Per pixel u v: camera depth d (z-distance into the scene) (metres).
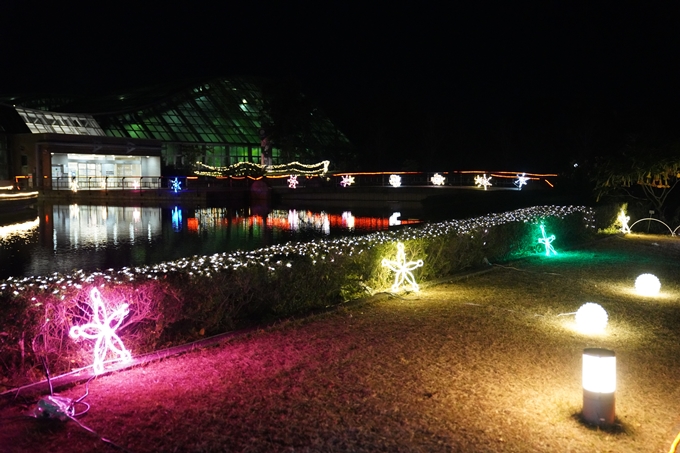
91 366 6.77
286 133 69.00
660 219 23.25
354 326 8.68
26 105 91.56
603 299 10.73
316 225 29.25
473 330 8.51
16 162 58.00
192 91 73.94
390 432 5.27
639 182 23.20
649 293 11.25
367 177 65.06
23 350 6.50
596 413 5.47
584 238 19.72
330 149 75.94
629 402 6.06
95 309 6.93
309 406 5.80
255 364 6.99
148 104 68.81
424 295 10.88
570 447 5.08
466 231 13.76
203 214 36.88
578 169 36.47
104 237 23.69
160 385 6.33
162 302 7.76
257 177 57.84
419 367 6.94
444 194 42.00
